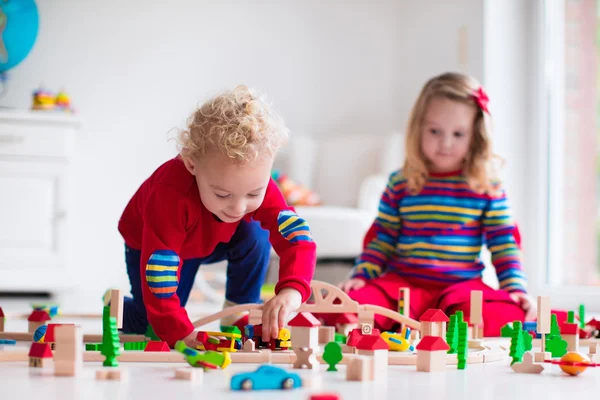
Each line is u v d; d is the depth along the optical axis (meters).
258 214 1.28
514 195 2.79
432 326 1.17
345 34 3.76
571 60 2.91
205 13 3.65
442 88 1.86
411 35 3.57
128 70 3.57
